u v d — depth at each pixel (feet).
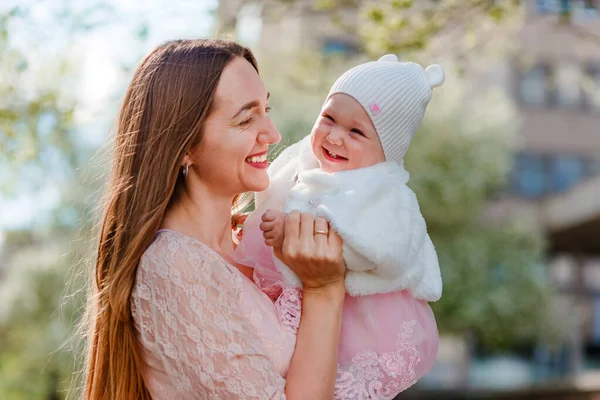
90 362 6.87
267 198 7.05
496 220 44.29
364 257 6.08
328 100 6.85
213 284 5.96
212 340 5.82
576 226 48.24
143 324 6.08
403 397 50.39
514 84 63.00
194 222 6.57
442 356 56.85
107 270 6.63
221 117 6.34
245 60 6.61
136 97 6.51
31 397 37.09
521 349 58.29
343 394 6.32
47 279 38.75
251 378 5.75
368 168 6.65
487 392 53.72
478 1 17.39
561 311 44.52
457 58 20.02
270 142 6.57
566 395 52.01
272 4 18.30
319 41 32.09
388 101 6.68
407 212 6.38
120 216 6.43
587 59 62.80
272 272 6.56
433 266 6.90
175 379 5.92
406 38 17.31
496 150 41.81
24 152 18.98
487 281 41.60
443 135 40.60
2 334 39.47
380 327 6.48
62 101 18.40
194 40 6.64
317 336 6.05
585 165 64.64
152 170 6.32
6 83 18.29
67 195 25.91
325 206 6.17
